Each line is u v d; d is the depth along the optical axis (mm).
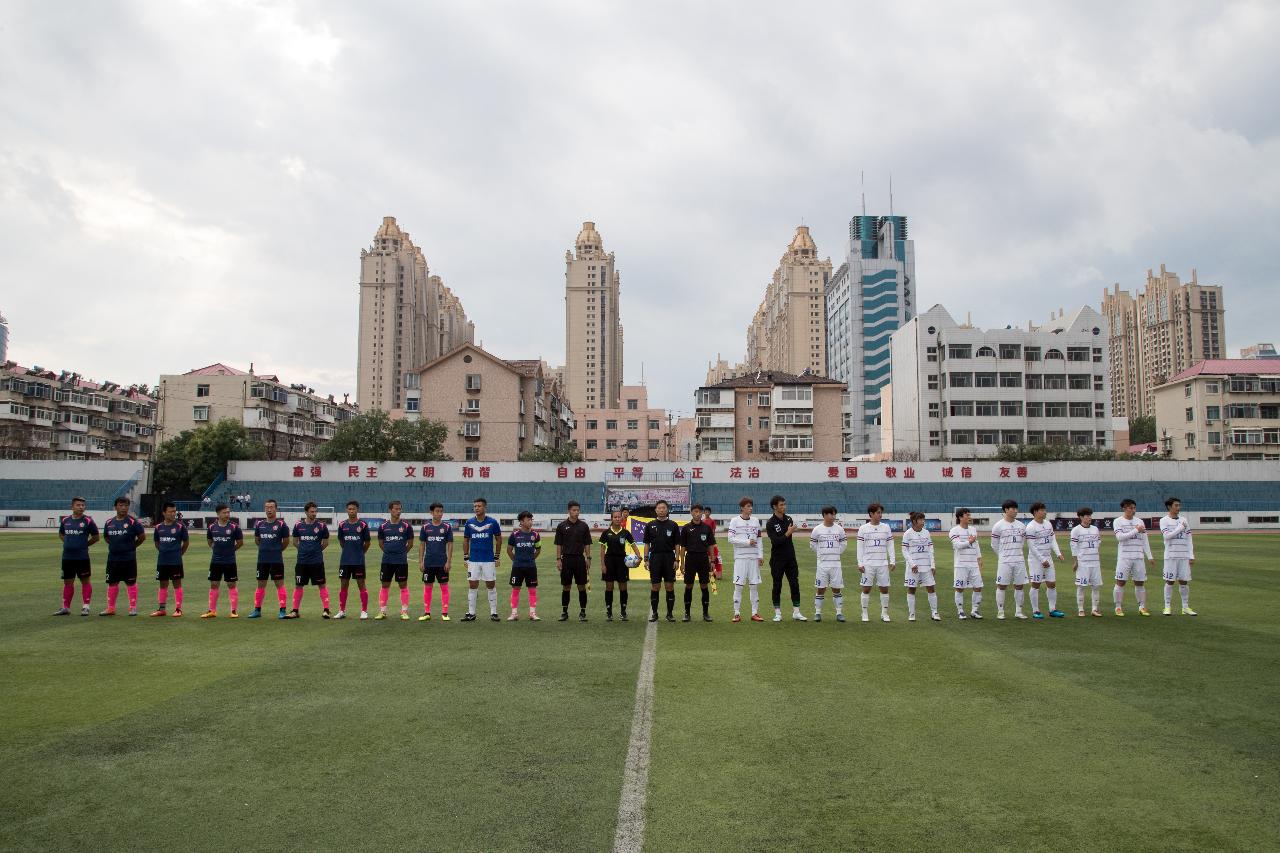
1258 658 10430
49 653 10711
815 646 11273
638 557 21594
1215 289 137625
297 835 4938
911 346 73562
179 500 56969
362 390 139125
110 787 5734
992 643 11547
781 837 4910
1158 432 73125
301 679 9125
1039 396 71062
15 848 4770
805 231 154000
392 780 5855
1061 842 4859
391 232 144125
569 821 5133
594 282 141000
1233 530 53469
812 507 56375
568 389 139250
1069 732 7074
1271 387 66562
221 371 77938
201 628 12875
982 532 50500
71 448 74875
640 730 7090
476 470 57094
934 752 6516
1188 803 5473
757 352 183000
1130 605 15945
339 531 14117
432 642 11586
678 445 116188
